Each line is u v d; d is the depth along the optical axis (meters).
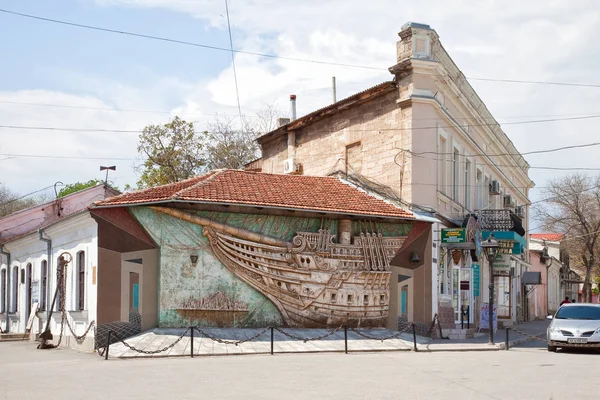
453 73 30.67
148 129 48.31
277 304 23.36
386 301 25.25
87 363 17.78
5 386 13.02
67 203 38.00
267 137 36.09
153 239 22.45
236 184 24.66
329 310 24.11
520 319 48.75
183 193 22.38
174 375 14.58
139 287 22.36
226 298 22.81
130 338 21.67
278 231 23.77
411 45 27.48
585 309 23.69
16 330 33.53
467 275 31.92
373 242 25.20
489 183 38.81
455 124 30.02
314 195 25.42
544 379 14.45
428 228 26.64
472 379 14.34
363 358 18.80
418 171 27.11
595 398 11.88
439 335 26.69
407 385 13.29
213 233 22.81
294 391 12.35
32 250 31.44
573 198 56.78
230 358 18.66
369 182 28.97
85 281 23.86
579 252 66.56
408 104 27.34
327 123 31.86
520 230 35.59
